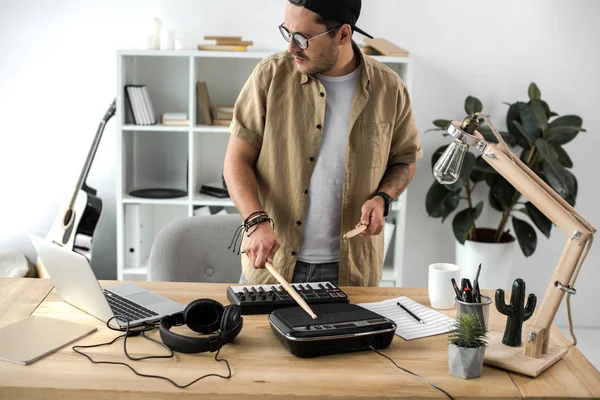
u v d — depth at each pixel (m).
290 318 1.71
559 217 1.61
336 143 2.24
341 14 2.03
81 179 3.62
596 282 4.23
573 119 3.79
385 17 3.91
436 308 1.99
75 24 3.83
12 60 3.85
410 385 1.50
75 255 1.75
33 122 3.91
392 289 2.16
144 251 3.88
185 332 1.75
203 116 3.84
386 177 2.33
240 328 1.69
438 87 3.99
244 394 1.45
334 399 1.45
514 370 1.58
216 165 4.00
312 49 2.05
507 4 3.93
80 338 1.71
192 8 3.85
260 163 2.26
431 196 3.82
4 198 3.97
